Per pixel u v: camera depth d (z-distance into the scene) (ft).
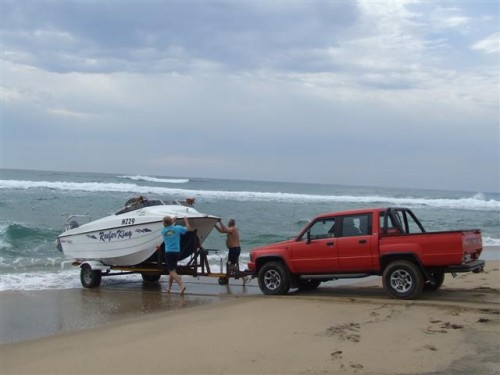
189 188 258.16
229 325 27.43
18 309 34.65
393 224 33.96
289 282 37.04
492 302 31.63
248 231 91.40
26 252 62.44
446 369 19.02
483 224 124.47
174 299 38.50
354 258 33.96
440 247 30.99
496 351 21.13
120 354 22.98
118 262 45.78
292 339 23.93
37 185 173.27
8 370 21.54
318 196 219.82
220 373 19.70
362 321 27.04
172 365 20.99
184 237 43.57
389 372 18.93
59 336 27.30
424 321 26.53
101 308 35.17
